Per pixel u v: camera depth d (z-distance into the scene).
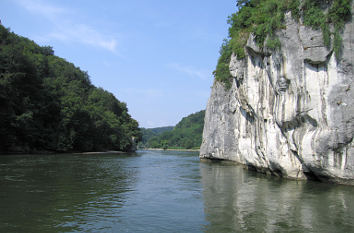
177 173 24.28
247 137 24.19
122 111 119.62
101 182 18.12
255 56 19.34
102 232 8.16
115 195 13.70
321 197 12.20
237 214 9.84
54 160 36.91
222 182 18.12
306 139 14.58
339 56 13.13
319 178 15.73
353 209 10.20
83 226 8.70
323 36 13.38
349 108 13.06
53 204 11.55
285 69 15.28
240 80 22.41
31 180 18.00
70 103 63.44
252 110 20.83
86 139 71.56
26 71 52.88
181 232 8.09
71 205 11.44
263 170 21.86
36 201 12.04
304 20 14.08
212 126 42.00
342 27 13.06
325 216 9.38
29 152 52.00
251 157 23.31
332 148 13.53
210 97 45.25
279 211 10.12
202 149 46.16
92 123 74.81
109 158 48.38
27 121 49.34
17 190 14.44
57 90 65.25
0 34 60.56
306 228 8.20
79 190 14.91
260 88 19.08
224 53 39.00
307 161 14.91
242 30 21.69
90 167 29.05
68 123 62.69
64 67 103.12
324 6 13.48
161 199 12.77
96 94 105.81
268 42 15.84
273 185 15.87
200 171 26.19
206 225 8.69
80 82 99.00
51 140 57.75
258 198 12.42
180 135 199.25
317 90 13.86
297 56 14.64
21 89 51.62
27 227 8.55
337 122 13.22
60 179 18.94
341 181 14.22
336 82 13.27
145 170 27.23
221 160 39.69
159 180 19.50
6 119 46.81
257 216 9.52
